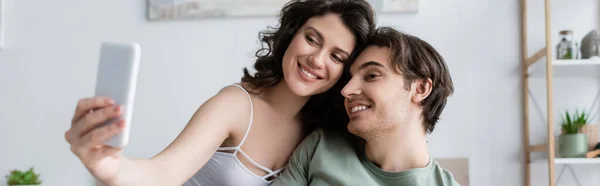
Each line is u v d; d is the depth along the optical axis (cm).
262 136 130
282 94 131
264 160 132
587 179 233
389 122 116
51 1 254
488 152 237
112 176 83
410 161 121
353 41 120
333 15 120
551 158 209
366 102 116
